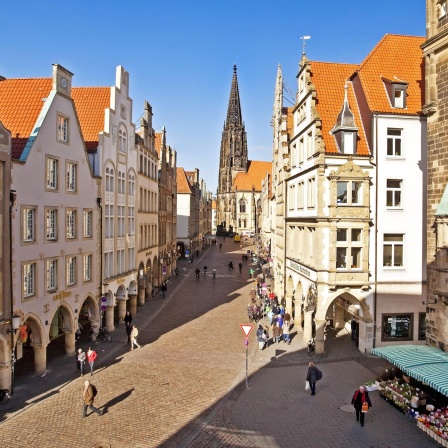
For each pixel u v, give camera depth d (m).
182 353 28.83
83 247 29.94
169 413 19.88
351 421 19.12
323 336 28.75
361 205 28.70
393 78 31.08
